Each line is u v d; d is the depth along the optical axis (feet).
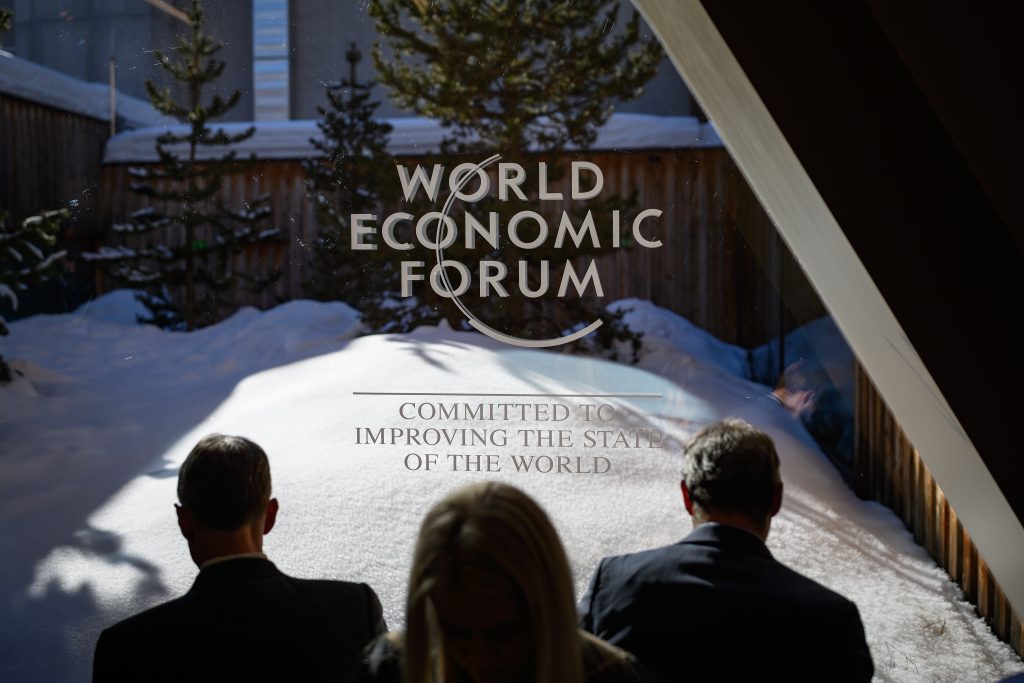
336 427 14.70
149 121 34.78
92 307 33.76
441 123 19.03
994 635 10.82
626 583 5.12
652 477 13.64
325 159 26.21
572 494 13.00
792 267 23.67
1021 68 3.69
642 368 19.80
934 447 5.68
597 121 19.07
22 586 10.63
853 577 12.24
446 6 18.95
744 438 5.34
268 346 24.97
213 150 33.12
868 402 15.48
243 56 34.68
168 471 14.48
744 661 4.74
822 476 15.78
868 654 4.77
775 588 4.88
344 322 26.12
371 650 3.71
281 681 4.79
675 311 28.73
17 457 15.26
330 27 34.53
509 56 18.86
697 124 29.01
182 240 34.55
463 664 3.03
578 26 19.20
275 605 4.96
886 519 14.29
